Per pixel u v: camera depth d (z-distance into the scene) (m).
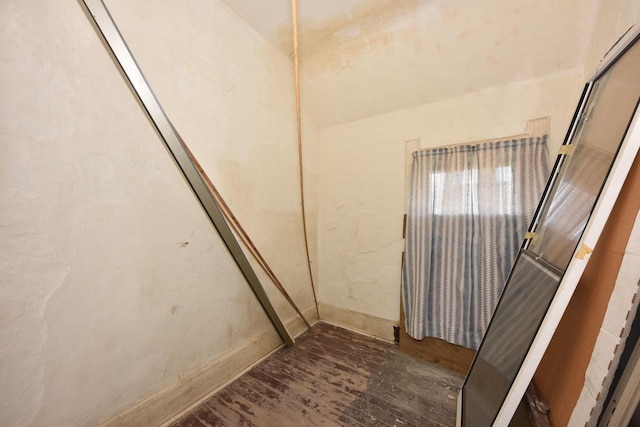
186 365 1.39
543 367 1.10
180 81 1.33
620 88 0.84
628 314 0.58
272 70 1.91
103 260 1.06
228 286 1.61
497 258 1.60
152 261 1.23
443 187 1.81
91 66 1.02
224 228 1.53
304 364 1.78
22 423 0.87
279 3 1.53
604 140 0.84
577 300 0.90
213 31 1.49
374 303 2.21
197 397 1.42
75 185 0.98
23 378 0.87
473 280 1.69
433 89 1.82
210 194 1.45
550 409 0.94
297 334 2.22
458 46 1.56
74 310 0.98
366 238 2.24
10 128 0.84
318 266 2.52
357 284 2.31
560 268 0.85
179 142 1.29
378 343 2.09
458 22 1.47
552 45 1.39
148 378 1.22
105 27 1.02
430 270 1.85
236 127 1.65
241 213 1.71
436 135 1.88
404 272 1.98
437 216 1.83
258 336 1.83
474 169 1.70
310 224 2.40
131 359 1.16
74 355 0.99
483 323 1.64
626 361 0.62
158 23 1.24
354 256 2.31
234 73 1.62
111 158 1.09
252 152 1.77
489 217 1.63
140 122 1.18
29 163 0.88
